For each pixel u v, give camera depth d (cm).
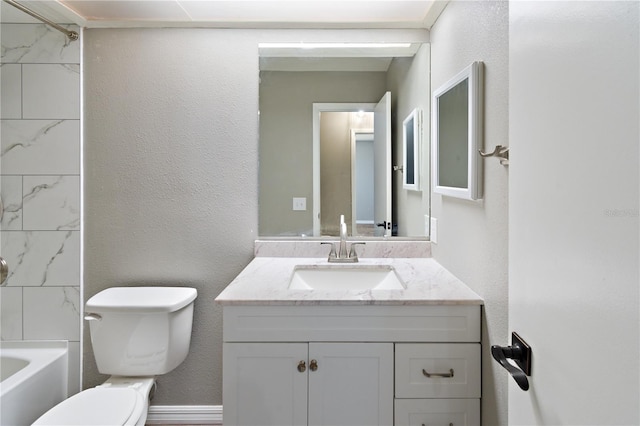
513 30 84
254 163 223
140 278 223
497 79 129
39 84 219
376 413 147
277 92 224
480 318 145
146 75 221
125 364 193
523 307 79
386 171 227
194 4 202
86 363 224
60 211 221
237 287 163
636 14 49
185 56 221
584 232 59
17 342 222
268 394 148
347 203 227
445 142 176
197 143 222
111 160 221
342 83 226
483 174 141
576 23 61
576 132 61
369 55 224
